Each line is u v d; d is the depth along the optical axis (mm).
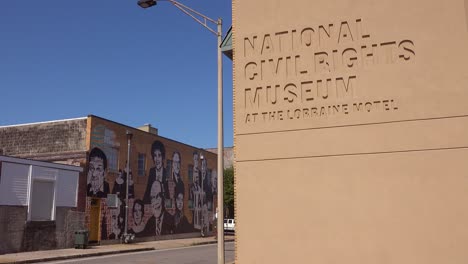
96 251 21750
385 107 6301
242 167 6777
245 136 6855
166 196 32938
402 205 5996
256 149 6766
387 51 6453
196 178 37812
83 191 24641
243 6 7293
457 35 6219
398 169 6094
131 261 18125
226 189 48938
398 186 6055
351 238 6125
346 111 6461
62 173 23422
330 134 6469
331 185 6332
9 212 20359
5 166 20297
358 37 6617
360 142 6320
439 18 6320
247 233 6582
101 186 26062
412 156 6070
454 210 5809
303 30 6914
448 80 6133
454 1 6312
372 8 6633
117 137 27797
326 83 6637
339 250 6145
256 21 7168
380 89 6375
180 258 19547
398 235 5949
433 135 6047
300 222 6375
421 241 5852
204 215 38750
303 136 6586
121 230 27625
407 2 6496
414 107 6188
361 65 6523
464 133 5941
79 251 21547
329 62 6684
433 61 6234
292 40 6934
